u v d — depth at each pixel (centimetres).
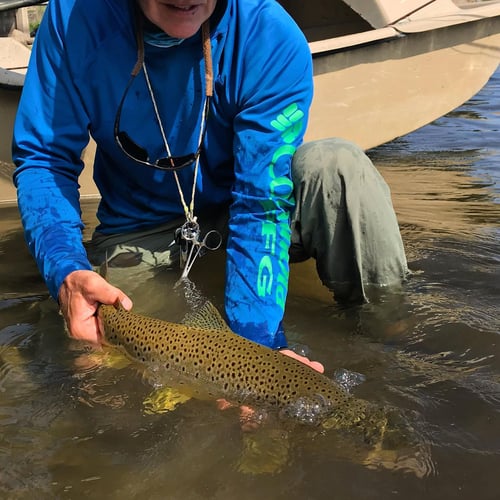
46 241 101
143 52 105
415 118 239
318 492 70
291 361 87
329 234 114
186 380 93
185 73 107
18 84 175
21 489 72
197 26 98
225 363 90
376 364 97
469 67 238
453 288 122
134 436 81
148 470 75
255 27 104
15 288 128
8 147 185
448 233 156
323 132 225
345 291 119
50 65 107
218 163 119
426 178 215
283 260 101
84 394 91
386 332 107
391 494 69
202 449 78
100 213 131
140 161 115
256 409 86
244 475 73
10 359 100
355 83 221
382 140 238
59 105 108
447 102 242
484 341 102
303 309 116
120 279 125
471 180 211
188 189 121
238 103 108
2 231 166
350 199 111
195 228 118
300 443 78
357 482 71
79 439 81
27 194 105
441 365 96
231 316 98
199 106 110
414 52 226
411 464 74
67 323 102
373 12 223
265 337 95
